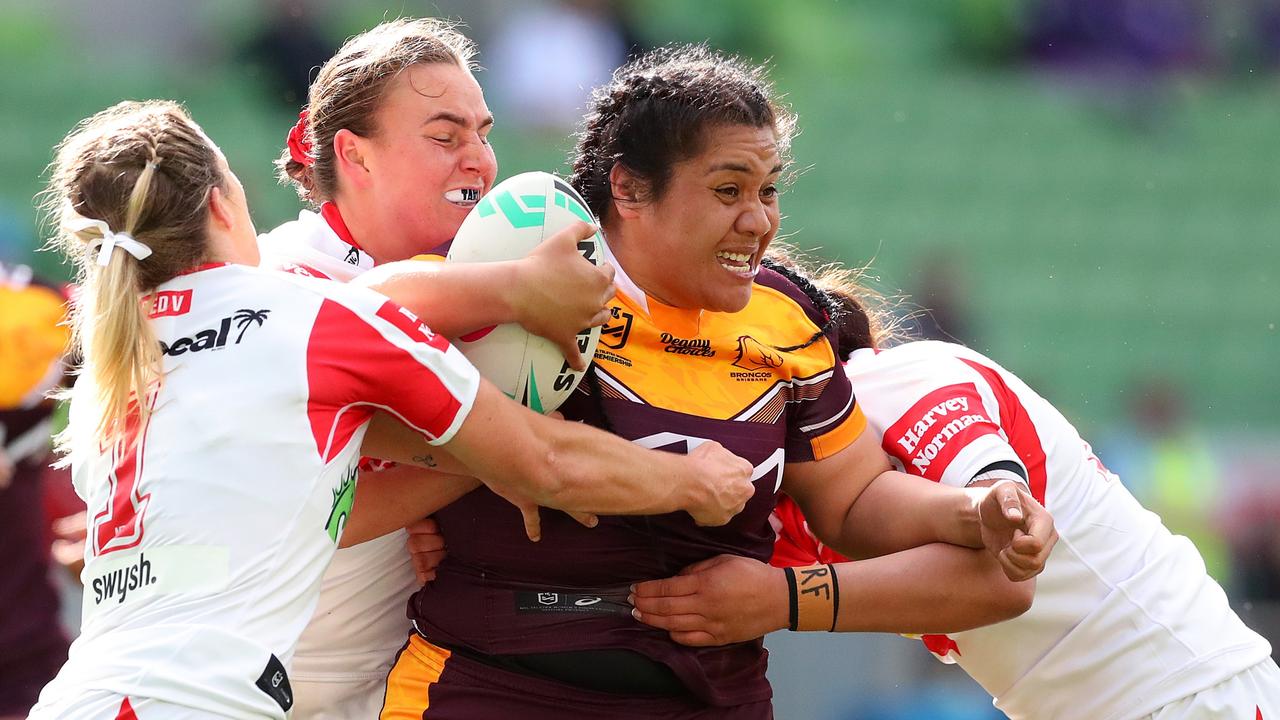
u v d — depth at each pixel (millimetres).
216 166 10648
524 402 10641
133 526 9859
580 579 11039
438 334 10320
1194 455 36250
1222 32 52469
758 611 11203
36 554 18016
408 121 12211
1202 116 51281
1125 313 46562
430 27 13273
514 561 11039
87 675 9625
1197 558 14000
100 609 9938
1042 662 13391
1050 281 47062
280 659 9734
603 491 10398
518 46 46500
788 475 12211
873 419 12930
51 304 18328
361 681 12773
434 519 11672
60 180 10641
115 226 10242
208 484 9734
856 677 24531
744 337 11516
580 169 11766
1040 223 48625
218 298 10250
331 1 46281
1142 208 49375
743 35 52594
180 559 9656
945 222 48000
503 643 11016
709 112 10789
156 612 9625
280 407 9852
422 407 10055
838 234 47031
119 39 49250
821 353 11992
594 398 11062
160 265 10344
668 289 11258
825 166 49156
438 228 12422
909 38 54344
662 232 11023
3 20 48719
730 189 10906
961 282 45094
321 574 10125
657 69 11328
